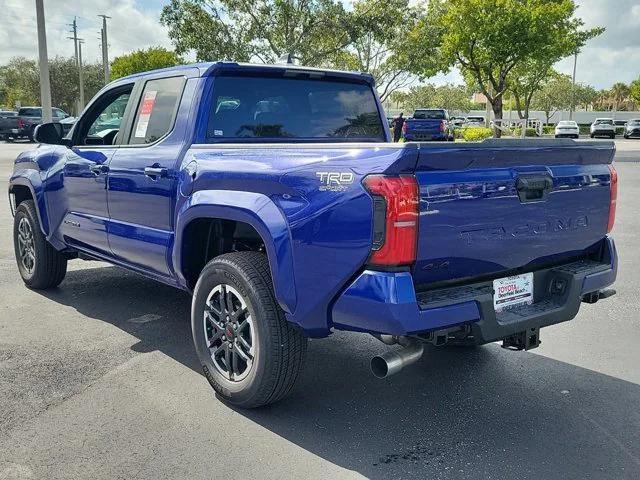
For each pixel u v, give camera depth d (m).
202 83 4.23
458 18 27.25
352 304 3.04
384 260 2.93
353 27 19.02
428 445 3.36
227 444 3.36
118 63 60.53
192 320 3.96
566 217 3.62
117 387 4.05
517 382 4.20
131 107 4.86
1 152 25.88
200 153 3.96
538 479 3.04
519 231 3.37
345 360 4.58
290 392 3.74
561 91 68.44
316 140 4.80
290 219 3.26
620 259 7.77
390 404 3.86
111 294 6.18
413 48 20.91
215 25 19.09
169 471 3.09
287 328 3.48
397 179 2.88
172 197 4.18
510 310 3.47
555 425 3.59
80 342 4.86
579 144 3.56
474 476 3.07
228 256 3.68
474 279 3.35
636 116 70.50
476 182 3.10
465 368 4.44
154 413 3.70
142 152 4.52
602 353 4.71
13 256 7.79
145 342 4.88
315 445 3.36
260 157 3.53
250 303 3.51
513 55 28.09
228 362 3.77
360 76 5.01
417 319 2.94
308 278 3.21
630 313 5.67
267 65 4.49
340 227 3.04
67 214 5.49
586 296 3.94
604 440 3.42
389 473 3.09
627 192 14.12
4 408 3.73
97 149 5.10
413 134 25.95
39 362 4.45
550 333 5.16
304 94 4.74
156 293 6.23
